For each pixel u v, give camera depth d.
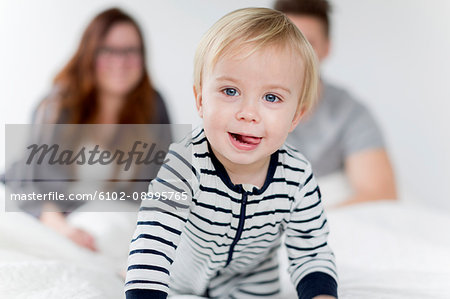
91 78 2.04
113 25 2.05
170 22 2.25
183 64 2.24
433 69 2.31
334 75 2.31
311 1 2.00
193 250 0.90
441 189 2.32
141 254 0.76
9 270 0.91
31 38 2.21
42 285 0.91
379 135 2.05
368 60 2.30
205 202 0.81
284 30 0.77
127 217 1.66
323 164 2.07
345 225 1.40
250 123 0.74
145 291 0.73
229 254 0.89
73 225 1.65
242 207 0.82
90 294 0.89
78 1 2.24
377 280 1.05
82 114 2.02
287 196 0.85
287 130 0.77
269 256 1.01
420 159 2.32
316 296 0.81
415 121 2.32
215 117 0.75
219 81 0.74
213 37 0.78
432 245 1.29
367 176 1.98
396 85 2.31
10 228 1.20
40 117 2.01
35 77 2.20
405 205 1.75
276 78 0.74
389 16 2.30
